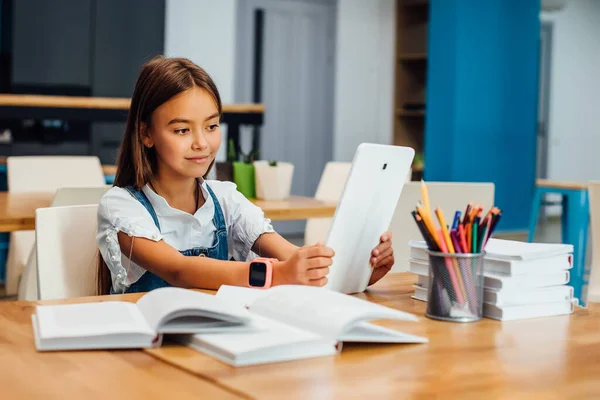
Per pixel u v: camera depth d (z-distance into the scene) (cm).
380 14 827
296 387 85
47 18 625
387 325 118
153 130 157
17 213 254
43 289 166
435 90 664
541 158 971
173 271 148
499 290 124
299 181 797
